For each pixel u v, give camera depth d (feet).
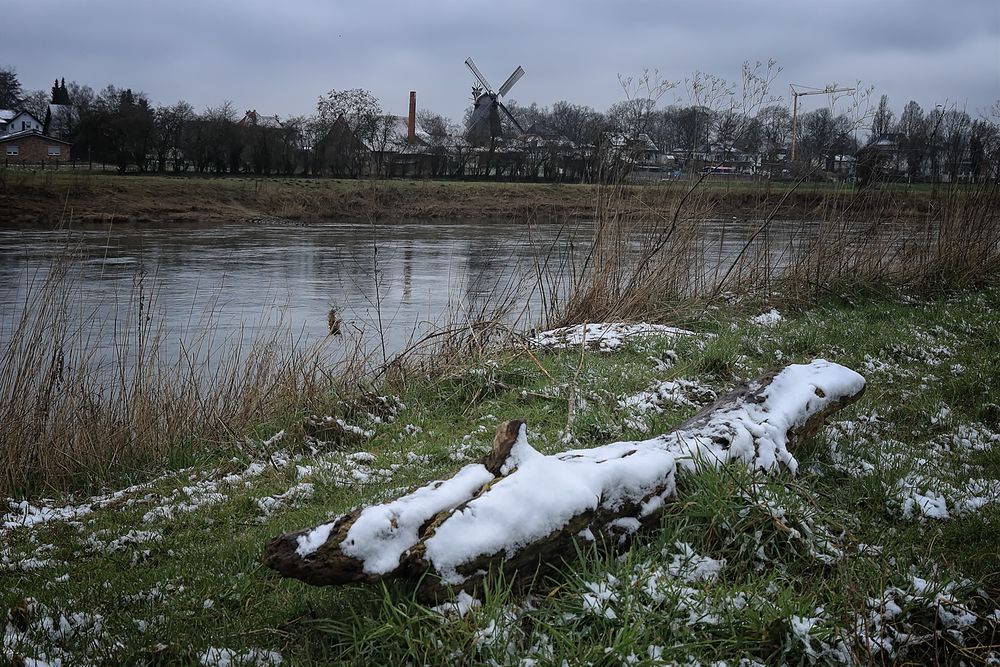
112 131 170.50
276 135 179.93
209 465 22.85
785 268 43.01
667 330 32.01
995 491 17.42
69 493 22.62
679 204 38.04
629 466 13.89
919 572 13.96
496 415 24.13
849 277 42.34
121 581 14.90
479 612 11.55
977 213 47.78
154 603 13.96
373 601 12.24
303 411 26.08
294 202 147.43
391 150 175.11
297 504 18.62
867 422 21.57
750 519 13.96
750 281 41.52
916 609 12.76
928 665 12.15
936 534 15.30
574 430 20.92
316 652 12.09
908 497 16.51
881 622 12.15
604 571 12.64
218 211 140.36
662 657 11.07
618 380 25.36
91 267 80.79
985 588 13.84
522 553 12.28
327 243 108.99
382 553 11.64
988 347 30.91
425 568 11.61
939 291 42.98
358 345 31.45
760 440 16.31
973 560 14.61
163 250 98.32
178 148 179.83
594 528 13.35
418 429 23.72
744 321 35.50
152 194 140.77
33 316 51.65
